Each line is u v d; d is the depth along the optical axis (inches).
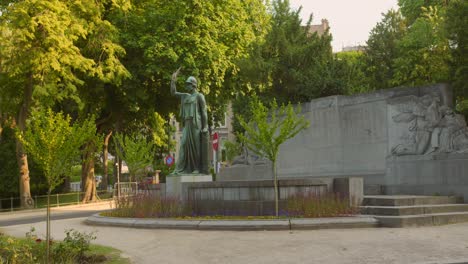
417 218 553.0
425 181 735.7
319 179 605.0
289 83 1142.3
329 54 1174.3
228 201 636.7
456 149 714.2
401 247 406.9
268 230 523.5
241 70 1219.2
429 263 342.3
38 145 357.1
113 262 372.2
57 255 368.5
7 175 1497.3
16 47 1046.4
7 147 1505.9
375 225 542.9
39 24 1043.9
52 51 1045.8
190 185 671.8
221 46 1229.1
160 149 1876.2
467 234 479.5
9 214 1056.2
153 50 1155.9
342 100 881.5
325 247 414.3
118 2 1185.4
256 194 615.8
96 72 1159.0
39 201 1473.9
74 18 1095.0
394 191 775.7
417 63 1262.3
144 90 1237.1
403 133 781.3
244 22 1352.1
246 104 1298.0
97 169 2175.2
